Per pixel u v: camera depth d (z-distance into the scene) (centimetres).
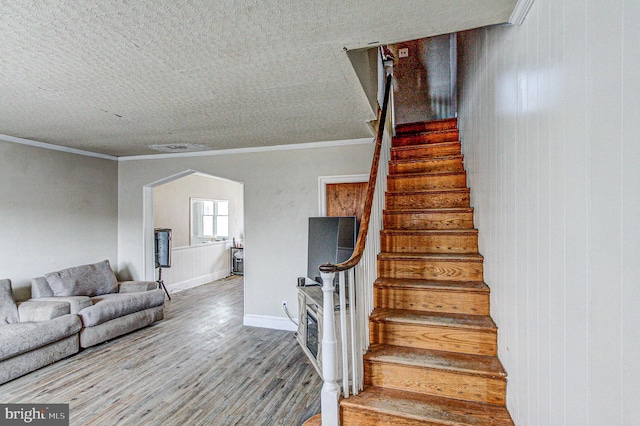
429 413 182
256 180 466
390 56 441
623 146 79
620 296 81
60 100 260
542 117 130
